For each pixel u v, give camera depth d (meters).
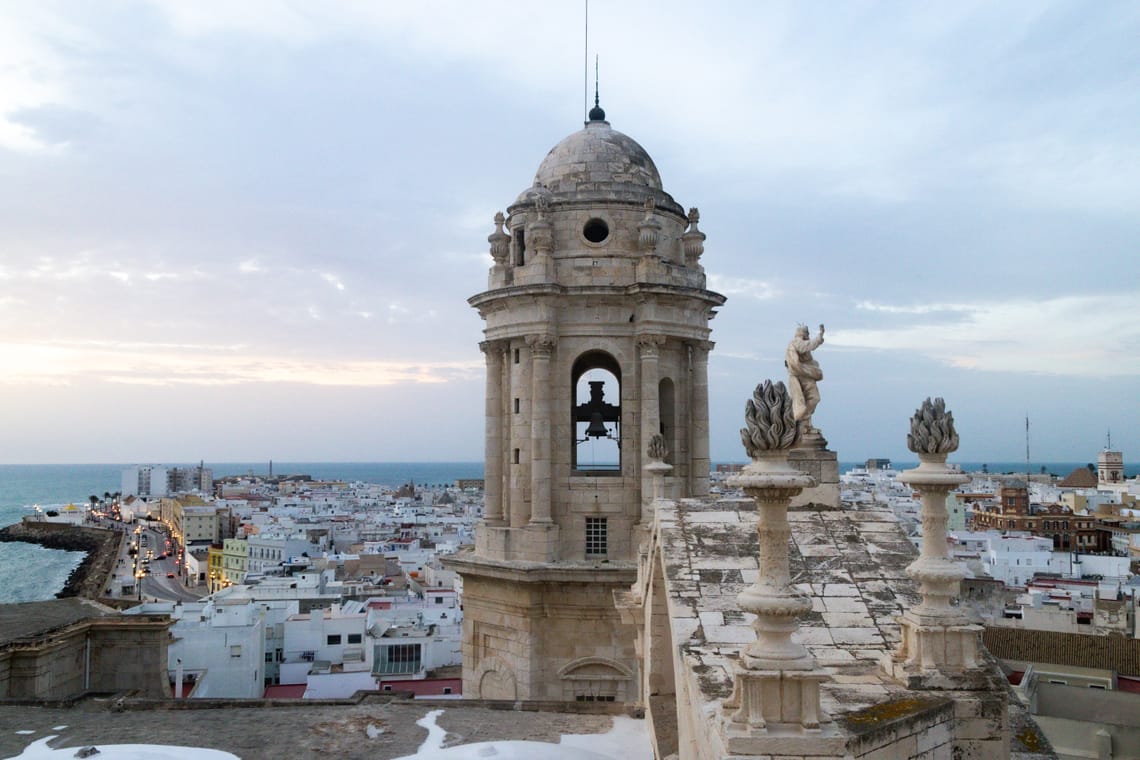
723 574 18.45
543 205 41.16
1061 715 53.28
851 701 14.77
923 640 15.68
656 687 21.69
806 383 22.05
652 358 40.06
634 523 39.84
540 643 39.09
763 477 12.64
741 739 12.48
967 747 14.94
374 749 24.73
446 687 79.25
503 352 42.47
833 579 18.66
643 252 40.88
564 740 25.83
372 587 138.75
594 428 42.44
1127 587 95.56
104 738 25.59
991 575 109.44
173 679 77.38
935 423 15.94
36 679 36.31
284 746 24.94
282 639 95.00
